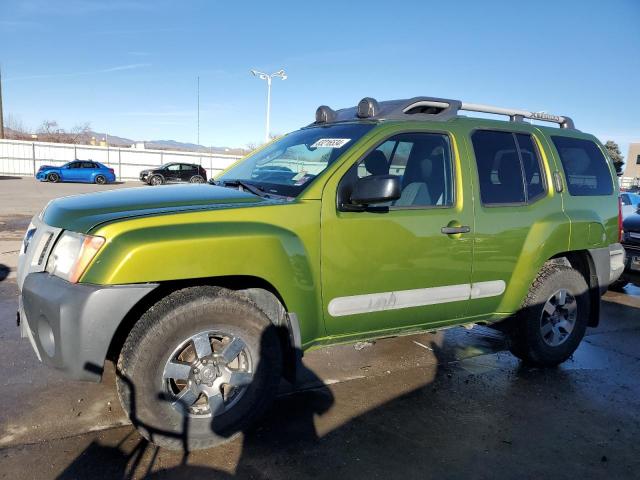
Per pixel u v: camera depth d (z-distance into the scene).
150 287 2.69
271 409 3.54
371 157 3.47
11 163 37.00
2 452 2.87
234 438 3.04
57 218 3.00
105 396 3.58
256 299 3.20
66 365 2.65
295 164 3.64
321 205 3.16
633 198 13.04
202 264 2.75
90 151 38.97
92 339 2.60
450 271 3.65
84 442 3.00
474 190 3.76
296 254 3.04
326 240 3.16
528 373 4.39
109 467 2.77
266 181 3.59
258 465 2.86
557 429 3.43
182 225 2.79
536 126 4.42
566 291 4.45
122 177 40.31
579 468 2.98
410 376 4.22
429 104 3.91
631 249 7.29
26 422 3.20
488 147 4.00
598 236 4.53
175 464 2.83
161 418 2.79
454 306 3.78
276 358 3.09
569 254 4.70
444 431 3.33
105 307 2.60
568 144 4.58
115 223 2.71
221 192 3.31
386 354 4.70
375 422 3.41
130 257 2.61
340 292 3.26
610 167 4.88
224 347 2.97
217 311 2.87
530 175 4.21
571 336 4.53
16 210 14.62
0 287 6.23
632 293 7.88
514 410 3.68
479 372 4.37
